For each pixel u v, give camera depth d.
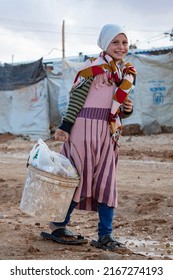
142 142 18.11
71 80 20.42
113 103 5.70
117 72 5.72
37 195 5.61
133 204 8.70
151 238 6.87
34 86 21.22
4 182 10.85
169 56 20.19
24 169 12.90
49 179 5.55
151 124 20.12
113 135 5.76
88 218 8.07
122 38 5.72
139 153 15.48
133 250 6.21
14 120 21.53
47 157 5.61
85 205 5.84
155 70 20.20
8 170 12.73
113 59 5.78
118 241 6.51
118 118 5.81
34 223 7.45
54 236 6.08
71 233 6.08
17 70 21.58
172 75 20.20
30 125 21.27
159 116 20.25
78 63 20.78
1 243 5.98
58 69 26.94
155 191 9.67
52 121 21.75
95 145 5.69
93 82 5.70
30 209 5.65
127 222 7.75
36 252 5.62
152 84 20.27
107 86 5.71
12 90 21.58
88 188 5.71
